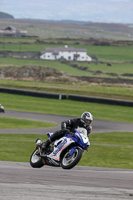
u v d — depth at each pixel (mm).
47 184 24172
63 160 27609
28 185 23281
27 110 138250
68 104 166000
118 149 68000
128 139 84500
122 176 32250
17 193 20484
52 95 187250
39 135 84688
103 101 173875
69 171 34406
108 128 104000
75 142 27078
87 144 26547
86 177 29875
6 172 29891
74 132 27734
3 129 92188
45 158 28656
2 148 63312
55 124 106438
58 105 160250
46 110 140750
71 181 26578
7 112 130250
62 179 27469
